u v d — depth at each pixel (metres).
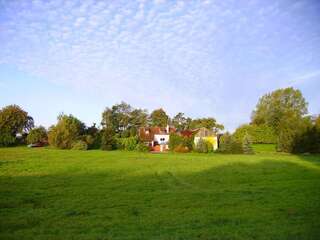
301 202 20.25
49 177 31.80
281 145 83.62
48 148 88.81
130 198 21.94
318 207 18.83
